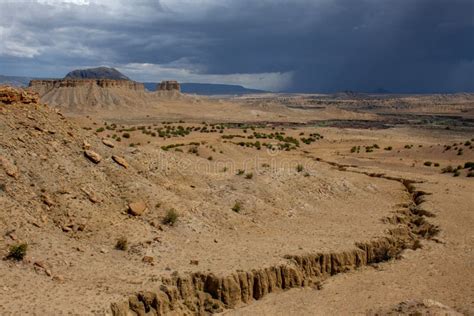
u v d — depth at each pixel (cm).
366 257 3362
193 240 3134
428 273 3089
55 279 2295
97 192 3155
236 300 2638
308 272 3027
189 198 3756
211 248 3066
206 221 3459
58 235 2694
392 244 3622
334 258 3150
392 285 2902
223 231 3431
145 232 3003
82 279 2380
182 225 3247
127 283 2431
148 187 3462
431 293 2770
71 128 3631
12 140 3094
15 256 2348
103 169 3412
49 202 2852
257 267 2797
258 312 2558
